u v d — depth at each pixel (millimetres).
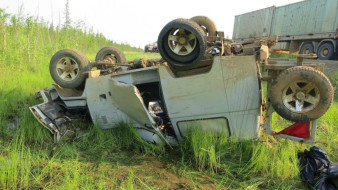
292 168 3500
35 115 4262
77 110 5062
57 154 3811
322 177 3168
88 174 3297
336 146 4629
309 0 15242
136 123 4387
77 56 4488
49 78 8641
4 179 2943
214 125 3969
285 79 3395
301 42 16938
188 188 3121
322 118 5875
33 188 2945
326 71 11281
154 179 3295
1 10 11195
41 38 14000
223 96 3764
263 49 3803
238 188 3195
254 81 3660
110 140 4266
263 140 4312
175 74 4020
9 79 7926
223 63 3660
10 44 11016
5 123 4766
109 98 4352
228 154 3914
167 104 3996
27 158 3496
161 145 4121
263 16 19875
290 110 3443
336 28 13438
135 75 4184
